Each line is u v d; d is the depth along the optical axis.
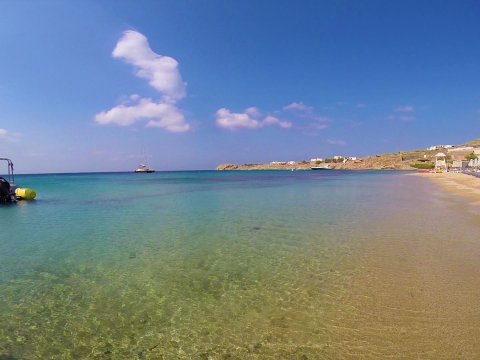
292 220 17.86
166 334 5.96
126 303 7.26
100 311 6.89
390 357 5.05
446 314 6.37
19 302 7.34
